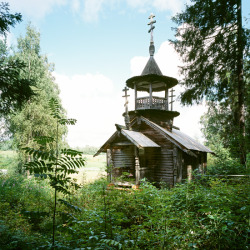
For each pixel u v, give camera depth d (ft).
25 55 66.59
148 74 42.24
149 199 15.71
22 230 14.64
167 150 40.22
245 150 25.96
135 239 10.40
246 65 35.35
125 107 42.16
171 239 10.41
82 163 9.50
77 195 23.61
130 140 35.99
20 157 57.06
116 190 14.35
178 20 39.99
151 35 48.98
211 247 10.54
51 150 52.90
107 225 11.55
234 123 37.91
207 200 12.77
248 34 32.42
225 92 38.83
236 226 10.24
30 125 55.93
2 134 67.31
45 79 69.00
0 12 18.71
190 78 39.93
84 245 8.98
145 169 38.75
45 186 30.53
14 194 25.31
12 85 19.45
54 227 9.02
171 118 47.34
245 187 14.88
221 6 34.24
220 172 33.99
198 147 45.44
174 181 37.83
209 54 38.01
